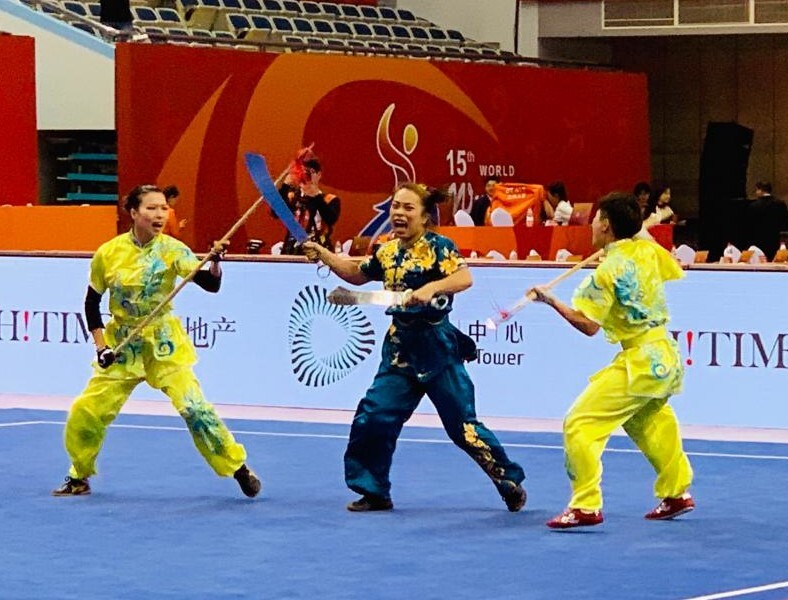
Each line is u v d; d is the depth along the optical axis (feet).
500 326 53.16
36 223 64.59
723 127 98.68
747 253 68.69
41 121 85.81
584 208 79.71
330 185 84.94
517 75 95.14
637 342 35.19
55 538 34.24
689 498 36.06
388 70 87.97
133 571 30.83
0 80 75.15
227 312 56.34
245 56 81.35
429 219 37.24
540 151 96.63
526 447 47.26
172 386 38.99
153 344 39.06
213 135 80.02
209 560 31.89
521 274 52.70
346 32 105.91
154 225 39.37
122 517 36.68
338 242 83.30
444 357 36.83
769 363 50.52
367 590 29.09
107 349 39.06
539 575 30.32
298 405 55.67
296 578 30.14
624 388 34.88
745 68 122.31
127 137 76.84
